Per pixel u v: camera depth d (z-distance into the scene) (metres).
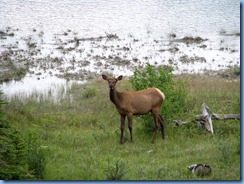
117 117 50.19
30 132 39.28
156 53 87.25
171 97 45.03
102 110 53.28
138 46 94.69
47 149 38.97
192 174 33.25
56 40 102.12
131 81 46.62
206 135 43.16
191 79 67.12
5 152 31.69
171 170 34.34
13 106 53.75
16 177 30.34
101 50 90.38
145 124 45.34
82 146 41.59
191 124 44.81
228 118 45.69
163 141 42.53
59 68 76.50
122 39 104.12
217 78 68.00
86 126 48.28
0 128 33.25
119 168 33.91
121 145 41.66
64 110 54.16
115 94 41.69
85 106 55.03
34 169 33.75
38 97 59.62
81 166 35.53
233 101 53.00
